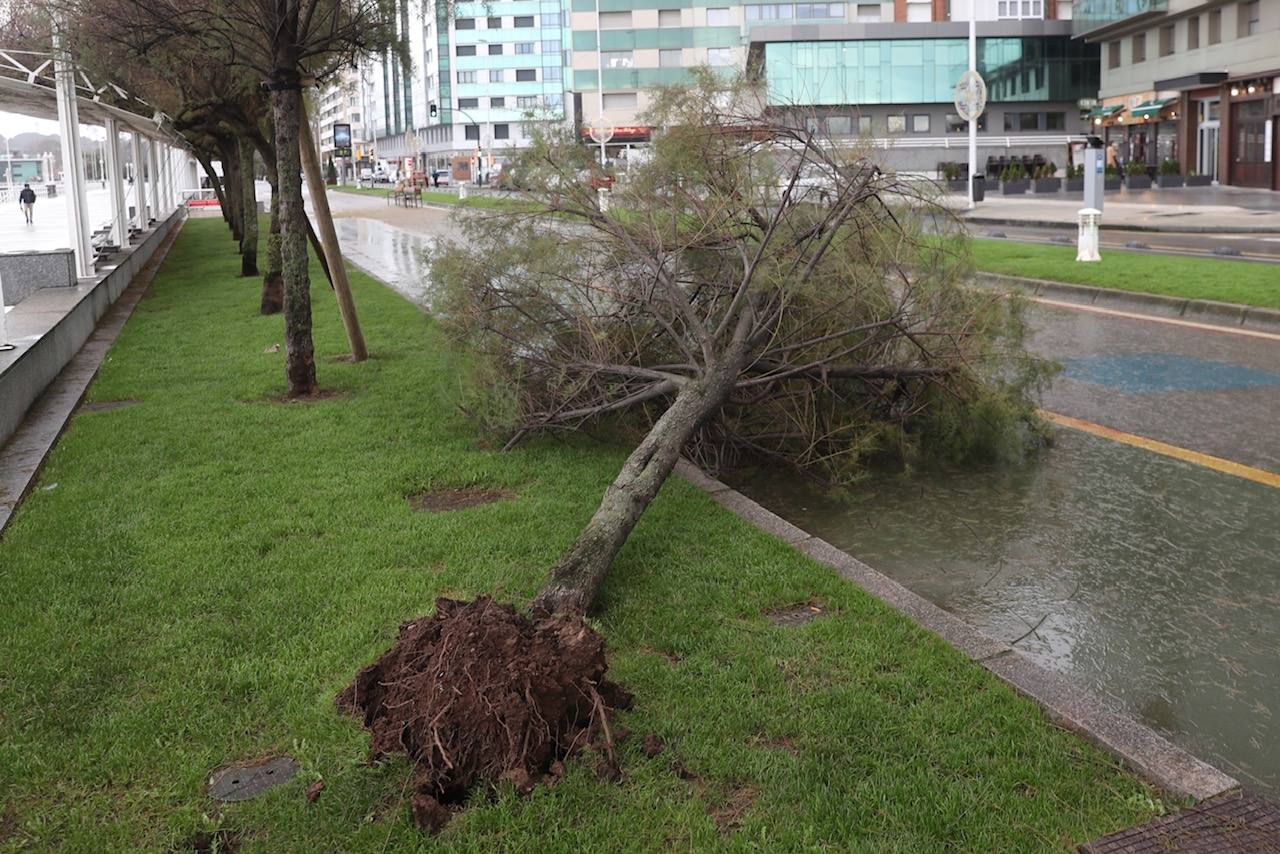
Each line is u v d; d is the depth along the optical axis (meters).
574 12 69.69
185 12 9.49
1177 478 6.29
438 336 7.22
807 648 3.83
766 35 56.19
